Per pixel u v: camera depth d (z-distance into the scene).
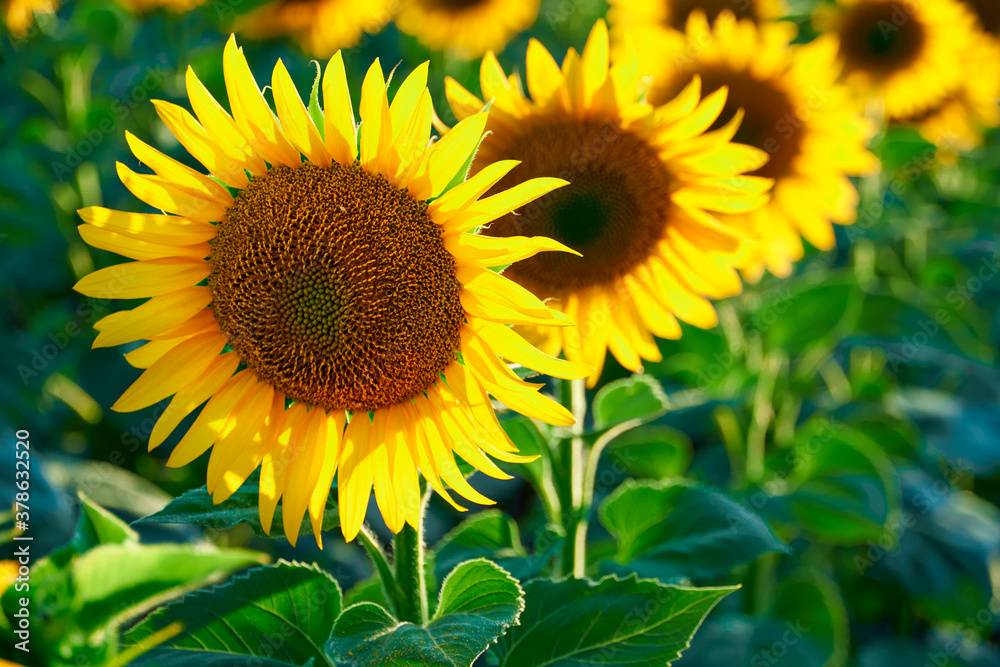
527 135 1.35
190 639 1.20
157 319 1.17
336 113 1.15
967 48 2.16
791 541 2.05
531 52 1.33
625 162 1.36
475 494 1.17
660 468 1.88
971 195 2.64
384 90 1.14
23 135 2.39
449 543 1.38
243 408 1.18
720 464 1.98
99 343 1.17
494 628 1.11
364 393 1.17
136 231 1.16
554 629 1.21
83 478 1.55
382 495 1.17
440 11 2.76
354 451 1.18
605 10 3.38
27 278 2.07
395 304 1.16
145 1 2.26
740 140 1.62
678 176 1.37
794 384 1.96
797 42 2.24
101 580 1.12
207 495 1.17
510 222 1.37
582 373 1.15
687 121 1.34
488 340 1.17
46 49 2.27
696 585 1.73
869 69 2.21
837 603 1.75
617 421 1.34
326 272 1.16
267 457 1.17
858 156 1.61
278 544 1.77
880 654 1.92
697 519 1.37
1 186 2.02
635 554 1.38
